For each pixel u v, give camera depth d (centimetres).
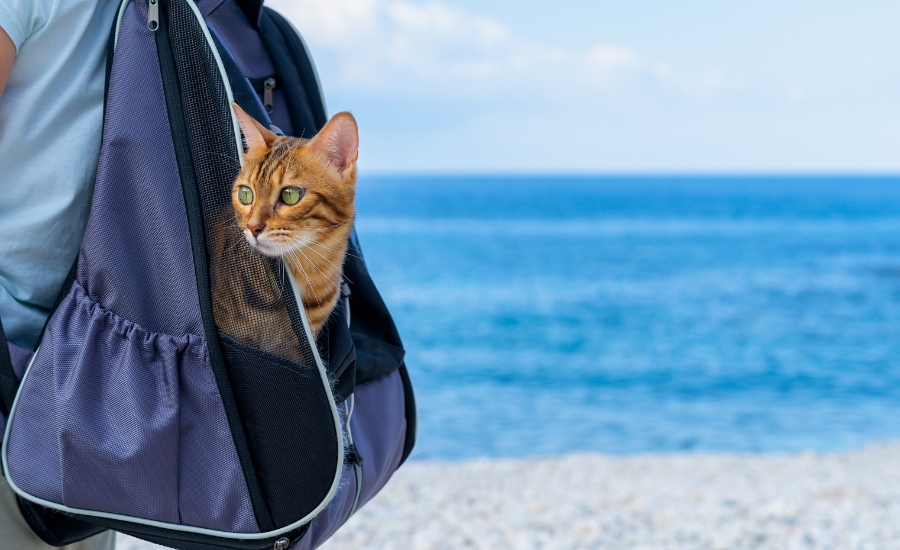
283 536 158
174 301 159
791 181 19438
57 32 160
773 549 468
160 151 159
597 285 2970
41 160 162
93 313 156
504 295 2731
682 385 1483
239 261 156
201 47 156
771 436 1138
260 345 155
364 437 195
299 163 196
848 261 3806
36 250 164
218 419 155
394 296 2725
